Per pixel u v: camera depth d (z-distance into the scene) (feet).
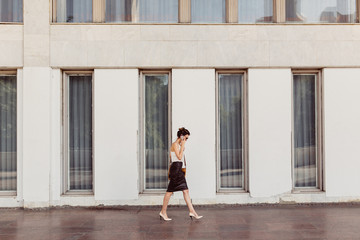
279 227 22.53
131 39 28.91
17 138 28.94
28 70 28.48
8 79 30.12
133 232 21.63
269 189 28.89
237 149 30.17
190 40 28.94
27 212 27.25
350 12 30.19
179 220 24.41
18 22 29.45
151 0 30.09
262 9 30.04
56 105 29.09
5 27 28.84
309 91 30.32
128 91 28.91
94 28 28.89
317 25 29.09
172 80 28.94
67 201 28.73
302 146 30.30
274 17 29.76
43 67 28.55
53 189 28.76
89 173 29.89
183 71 28.96
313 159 30.19
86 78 30.14
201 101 28.91
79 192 29.55
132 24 28.91
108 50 28.84
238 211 26.91
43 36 28.63
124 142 28.81
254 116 29.04
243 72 29.89
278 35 29.07
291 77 29.84
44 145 28.35
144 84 30.09
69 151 30.01
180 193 28.66
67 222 24.14
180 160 24.21
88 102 30.09
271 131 28.99
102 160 28.73
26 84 28.45
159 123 30.09
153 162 30.04
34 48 28.53
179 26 28.96
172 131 28.89
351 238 20.26
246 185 29.55
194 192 28.66
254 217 25.07
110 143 28.76
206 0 30.09
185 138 24.20
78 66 28.78
